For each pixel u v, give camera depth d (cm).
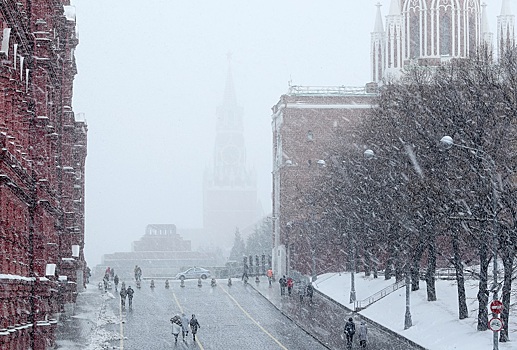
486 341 5262
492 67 6372
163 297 9138
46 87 4756
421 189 5803
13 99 3553
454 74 7369
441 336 5762
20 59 3803
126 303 8581
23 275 4069
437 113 5956
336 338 6228
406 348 5700
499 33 13862
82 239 10088
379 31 14788
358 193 8344
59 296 6506
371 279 9119
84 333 6338
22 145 3878
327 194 10019
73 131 7556
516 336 5416
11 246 3628
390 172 7169
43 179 4603
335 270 11362
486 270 5519
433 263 6912
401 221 6481
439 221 5800
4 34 3212
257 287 10162
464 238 5888
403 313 6862
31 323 4356
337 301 8381
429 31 13362
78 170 8800
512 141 5312
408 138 6600
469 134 5303
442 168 5631
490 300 6444
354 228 8475
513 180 5456
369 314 7369
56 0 5456
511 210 4944
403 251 7281
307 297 9025
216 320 7344
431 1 13338
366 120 9200
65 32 6656
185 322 6212
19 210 3916
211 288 10162
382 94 8375
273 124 13412
